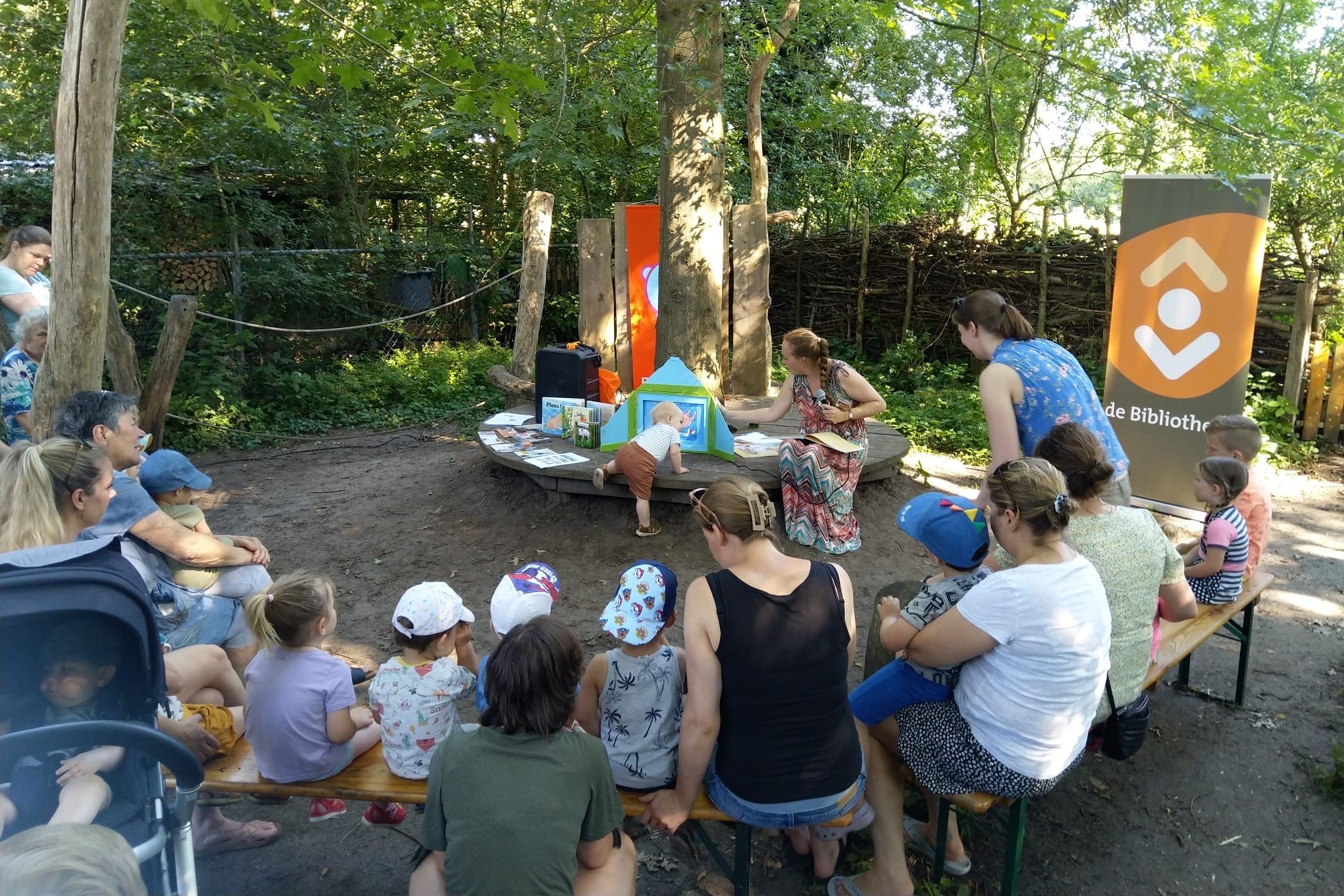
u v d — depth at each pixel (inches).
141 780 82.7
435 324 520.7
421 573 217.8
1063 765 101.0
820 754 99.0
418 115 490.6
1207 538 145.9
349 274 457.1
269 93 410.0
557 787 86.7
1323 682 171.0
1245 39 374.3
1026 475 97.2
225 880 116.5
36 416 146.9
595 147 499.8
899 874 109.0
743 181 509.0
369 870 119.1
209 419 353.4
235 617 136.1
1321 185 341.1
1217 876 119.7
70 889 51.4
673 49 263.6
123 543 123.0
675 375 241.9
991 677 100.0
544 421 265.4
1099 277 403.2
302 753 106.7
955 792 105.3
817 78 466.9
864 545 227.1
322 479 300.7
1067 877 119.1
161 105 384.8
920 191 578.9
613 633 105.2
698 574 209.5
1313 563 232.8
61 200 141.8
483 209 569.3
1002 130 478.0
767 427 278.8
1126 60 230.8
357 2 299.3
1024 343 134.0
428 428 379.2
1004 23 237.1
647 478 217.0
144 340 378.3
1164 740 151.4
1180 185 254.8
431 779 89.7
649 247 330.0
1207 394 259.4
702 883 116.2
